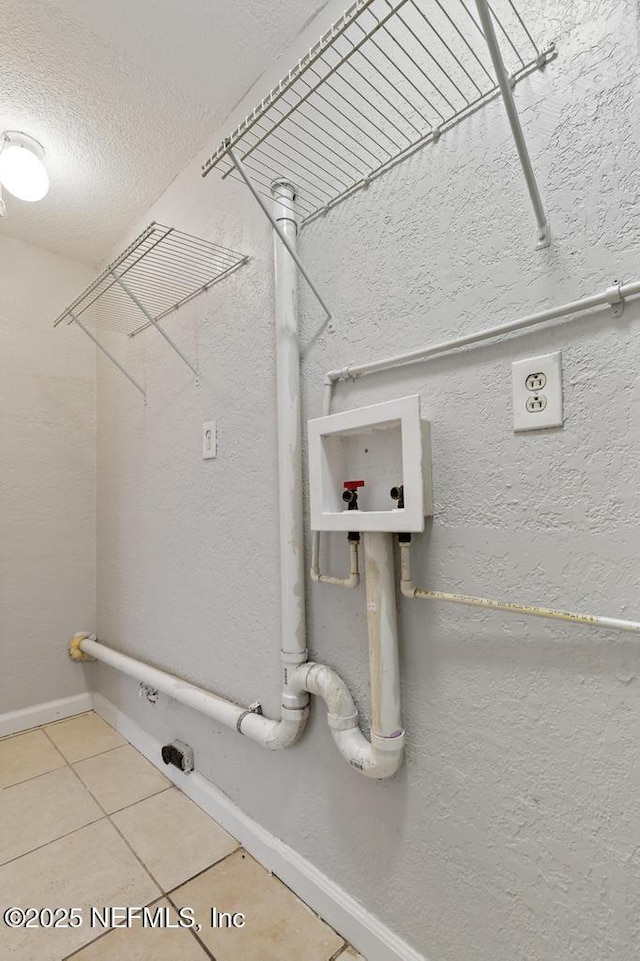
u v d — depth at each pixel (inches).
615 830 25.5
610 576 25.9
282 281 44.1
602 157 26.0
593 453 26.5
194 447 60.3
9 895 44.5
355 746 36.5
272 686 47.9
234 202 53.7
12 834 52.7
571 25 27.1
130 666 69.6
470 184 31.8
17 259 81.8
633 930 24.9
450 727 32.7
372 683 35.0
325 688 38.9
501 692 30.2
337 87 40.8
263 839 48.0
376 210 37.9
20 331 82.0
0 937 40.4
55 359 85.9
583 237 26.7
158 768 66.2
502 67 23.3
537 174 28.5
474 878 31.4
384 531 33.0
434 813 33.6
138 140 57.6
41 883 45.8
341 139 40.5
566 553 27.5
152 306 68.2
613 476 25.8
